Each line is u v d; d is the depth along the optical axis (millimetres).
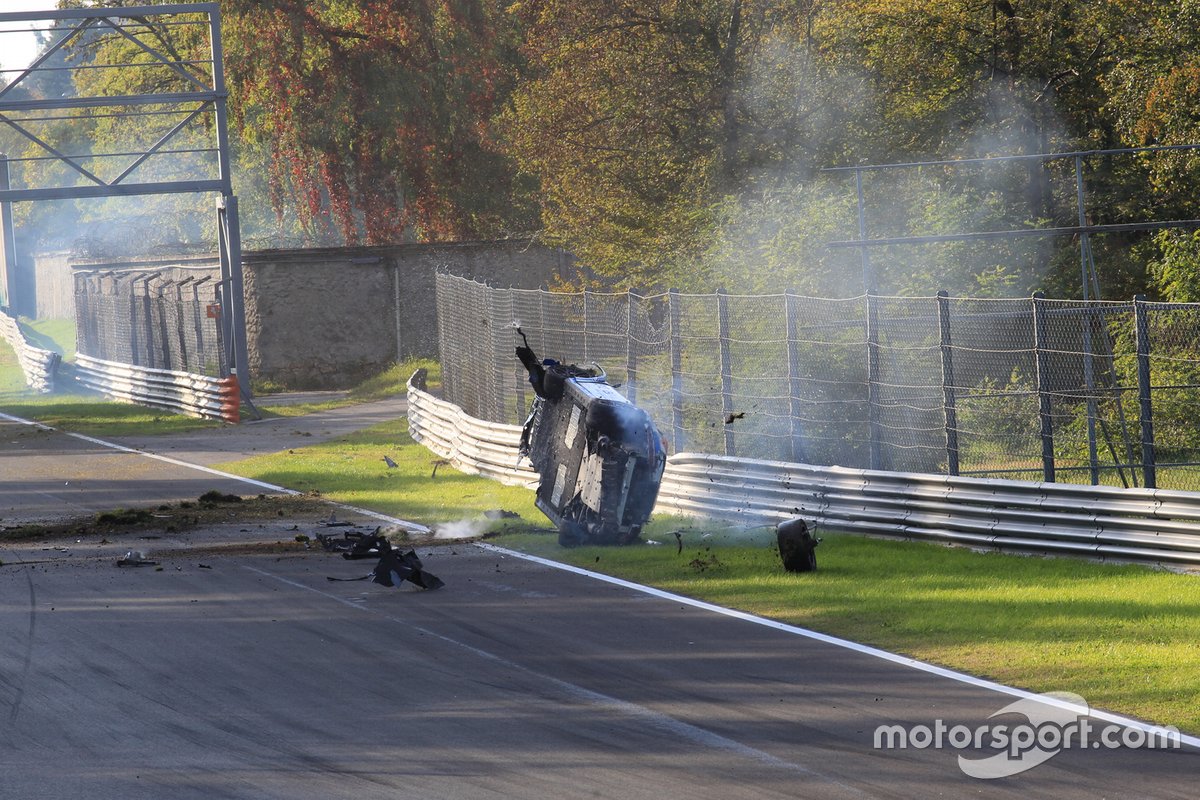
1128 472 69875
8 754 30828
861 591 48469
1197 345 72625
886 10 131000
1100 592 46500
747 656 39188
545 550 59938
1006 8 129375
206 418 140000
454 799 27234
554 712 33469
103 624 45000
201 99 140625
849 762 29047
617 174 149750
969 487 57062
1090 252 94500
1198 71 106188
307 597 49469
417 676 37406
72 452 112688
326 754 30391
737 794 27141
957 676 36406
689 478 69062
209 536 66312
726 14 146625
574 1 150875
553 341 87188
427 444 107688
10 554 61031
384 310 179625
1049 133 129500
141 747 31172
